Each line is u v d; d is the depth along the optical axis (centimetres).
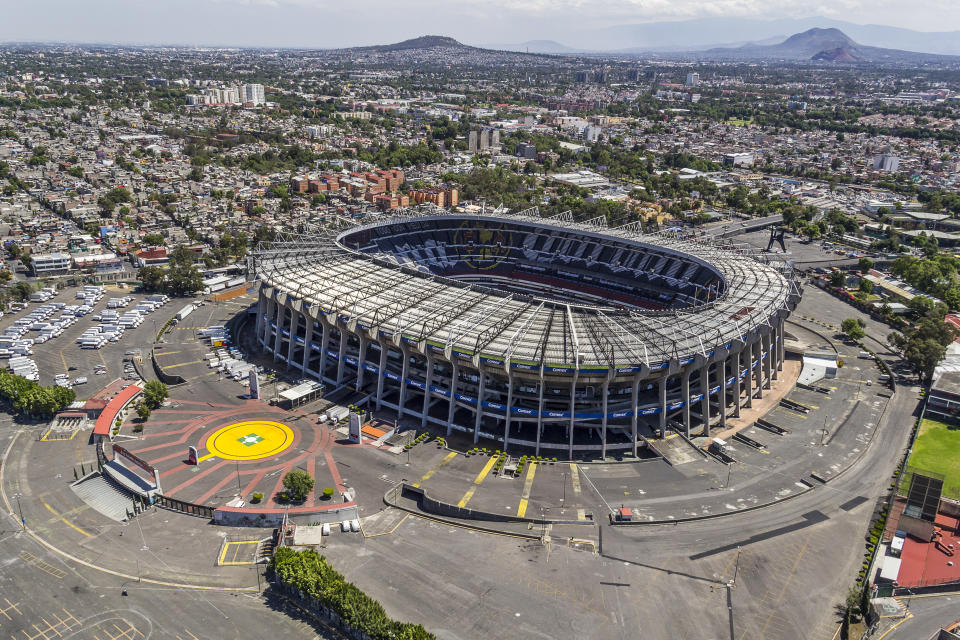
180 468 18375
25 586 14162
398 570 14712
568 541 15788
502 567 14888
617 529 16262
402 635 12231
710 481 18438
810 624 13425
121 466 18125
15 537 15688
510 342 19912
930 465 19400
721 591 14262
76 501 17112
